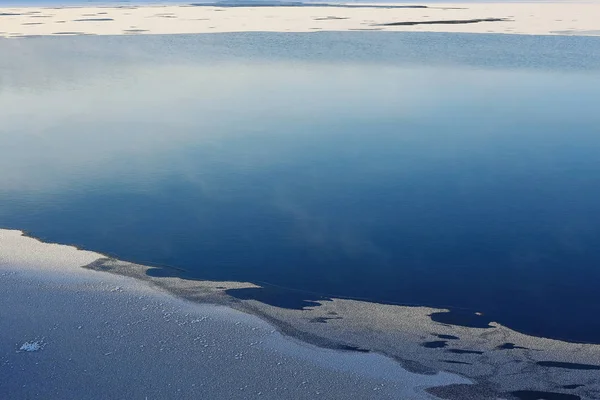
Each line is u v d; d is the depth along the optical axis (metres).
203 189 9.27
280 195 8.99
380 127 12.98
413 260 6.98
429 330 5.56
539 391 4.68
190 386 4.74
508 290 6.31
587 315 5.82
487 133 12.47
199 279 6.50
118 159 10.75
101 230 7.80
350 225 7.93
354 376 4.87
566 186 9.34
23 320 5.61
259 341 5.35
